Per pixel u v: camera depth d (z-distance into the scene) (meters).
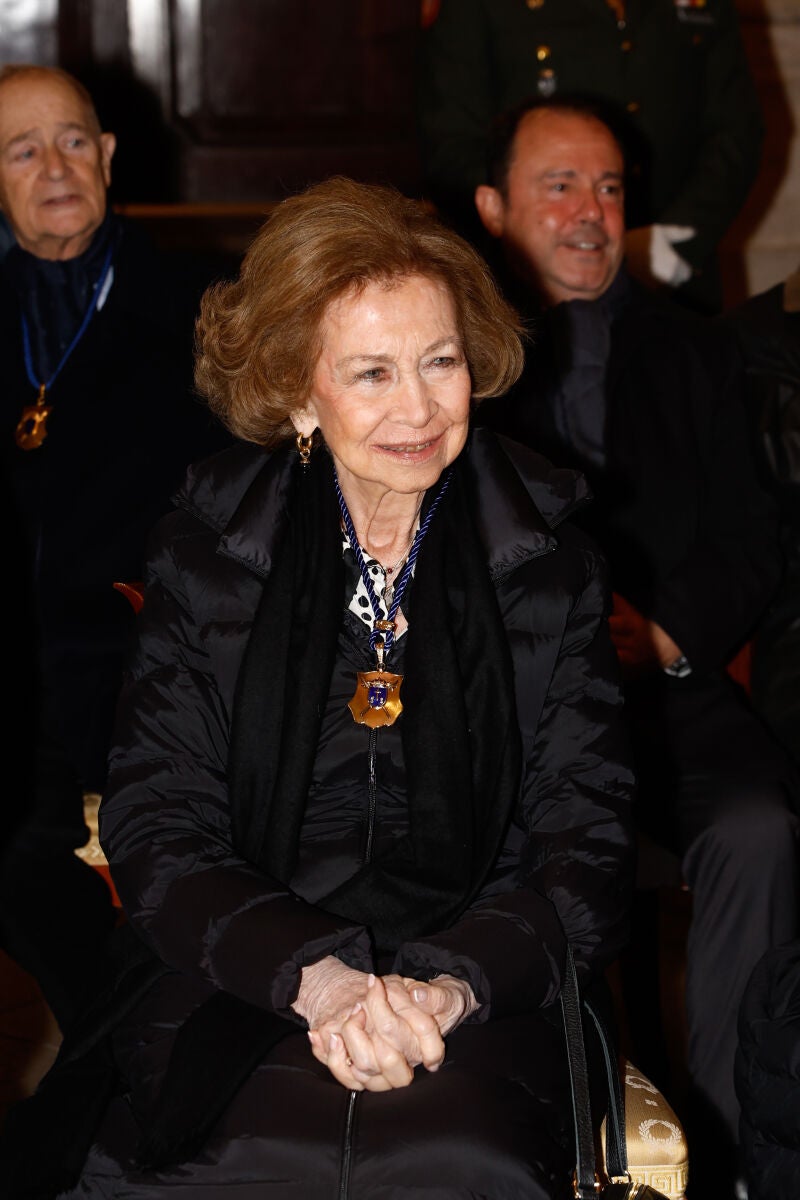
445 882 1.88
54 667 2.98
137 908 1.85
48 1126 1.75
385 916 1.87
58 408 3.10
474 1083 1.67
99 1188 1.70
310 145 6.40
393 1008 1.66
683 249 3.96
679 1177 1.93
